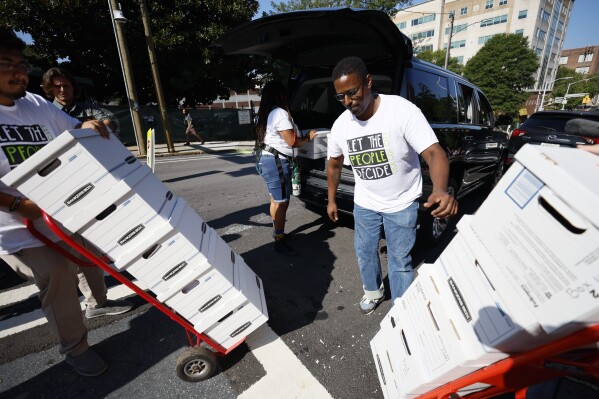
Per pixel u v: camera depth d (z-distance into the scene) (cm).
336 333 197
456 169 330
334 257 295
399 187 169
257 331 198
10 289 246
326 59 295
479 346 94
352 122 166
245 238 340
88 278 192
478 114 384
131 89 882
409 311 135
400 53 243
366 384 160
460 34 4684
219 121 1430
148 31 904
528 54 2948
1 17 983
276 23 232
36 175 104
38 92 790
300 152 295
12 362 174
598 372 83
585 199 68
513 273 86
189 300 144
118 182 114
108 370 169
